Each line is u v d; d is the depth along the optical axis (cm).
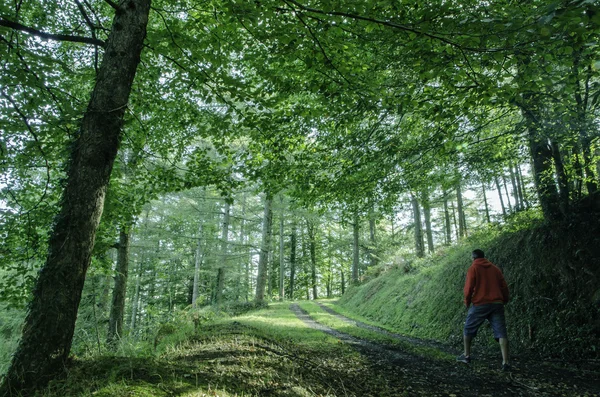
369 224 2891
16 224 554
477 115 664
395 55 553
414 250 1870
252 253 1897
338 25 380
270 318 1110
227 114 603
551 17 261
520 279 758
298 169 723
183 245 1959
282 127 660
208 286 2517
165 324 759
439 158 741
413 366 507
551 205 752
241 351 428
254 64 579
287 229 3266
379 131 638
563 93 458
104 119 341
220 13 484
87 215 316
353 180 737
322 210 836
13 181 548
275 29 402
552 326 627
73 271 299
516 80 387
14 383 259
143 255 1642
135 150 639
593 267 621
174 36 508
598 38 336
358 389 378
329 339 678
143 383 262
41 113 479
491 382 437
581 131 596
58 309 285
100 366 296
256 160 702
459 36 336
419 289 1223
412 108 529
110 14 748
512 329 702
